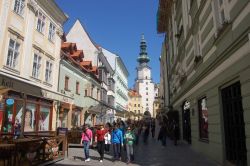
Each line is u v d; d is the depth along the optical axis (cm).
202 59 1538
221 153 1192
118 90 6362
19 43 1925
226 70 1091
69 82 2964
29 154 1051
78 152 1795
